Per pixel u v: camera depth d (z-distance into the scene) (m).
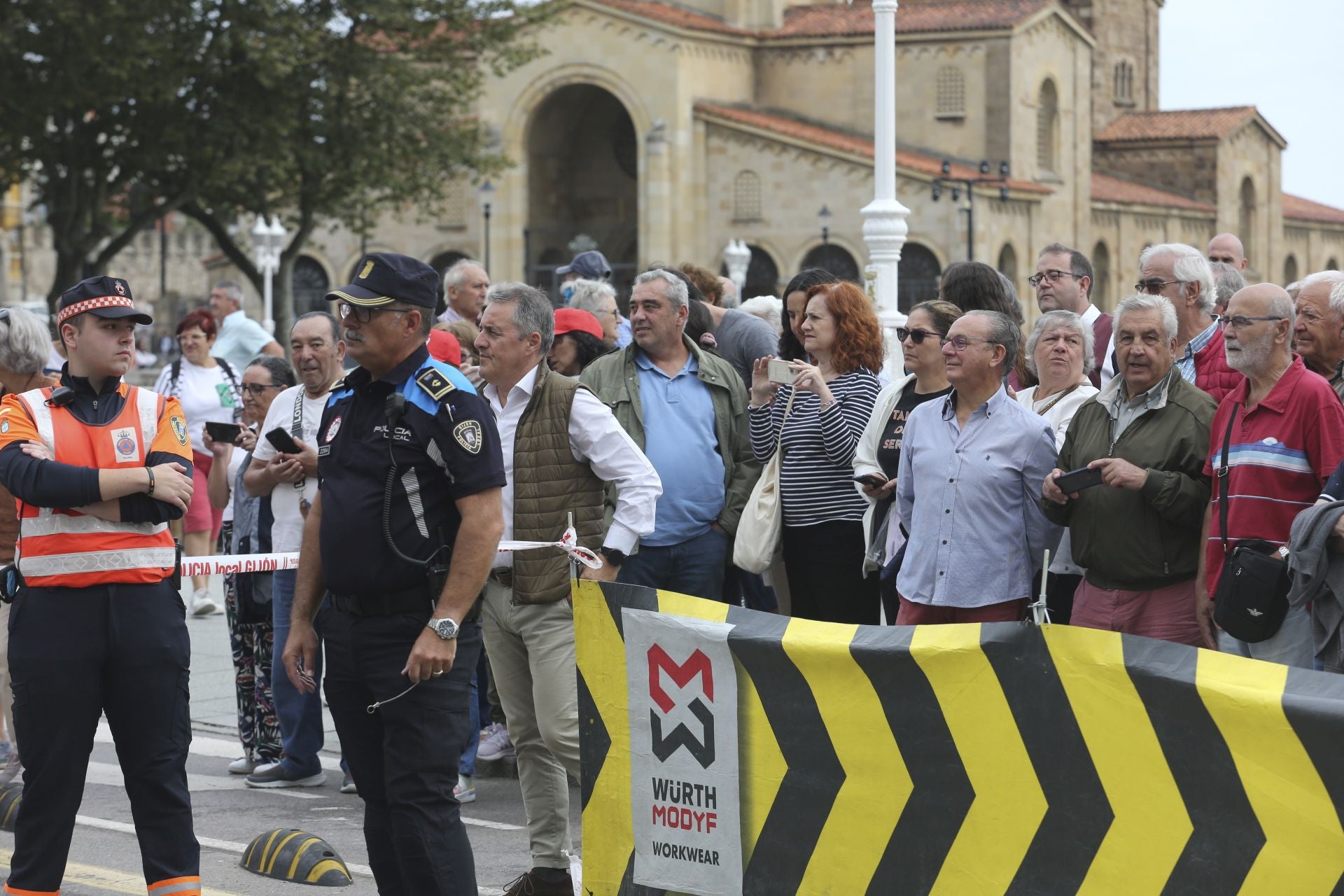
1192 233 80.56
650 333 9.69
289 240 72.56
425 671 6.66
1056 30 70.94
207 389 17.34
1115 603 8.23
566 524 8.30
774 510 9.69
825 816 6.46
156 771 7.59
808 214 65.12
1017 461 8.29
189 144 50.38
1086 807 5.82
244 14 48.59
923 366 9.48
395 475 6.71
